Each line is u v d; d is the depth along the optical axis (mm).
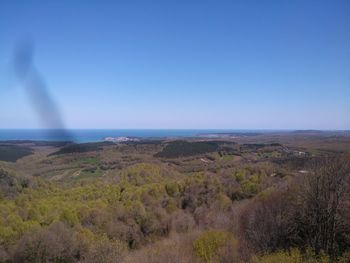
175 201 46875
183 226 40438
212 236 22828
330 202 19188
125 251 26734
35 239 30391
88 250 27266
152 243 38000
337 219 18766
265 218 22391
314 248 17516
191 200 46688
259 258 17750
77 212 38750
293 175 35781
